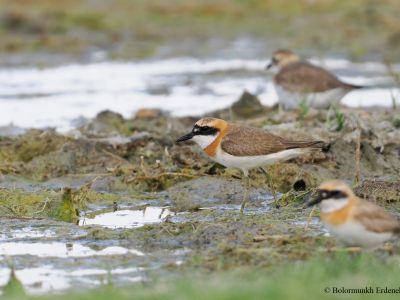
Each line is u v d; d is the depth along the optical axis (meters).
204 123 14.68
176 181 16.42
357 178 15.65
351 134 17.14
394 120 18.20
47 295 10.09
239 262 11.57
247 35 32.53
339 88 21.27
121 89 25.33
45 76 27.08
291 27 33.19
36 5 34.09
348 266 10.63
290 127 18.19
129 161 17.42
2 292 10.82
